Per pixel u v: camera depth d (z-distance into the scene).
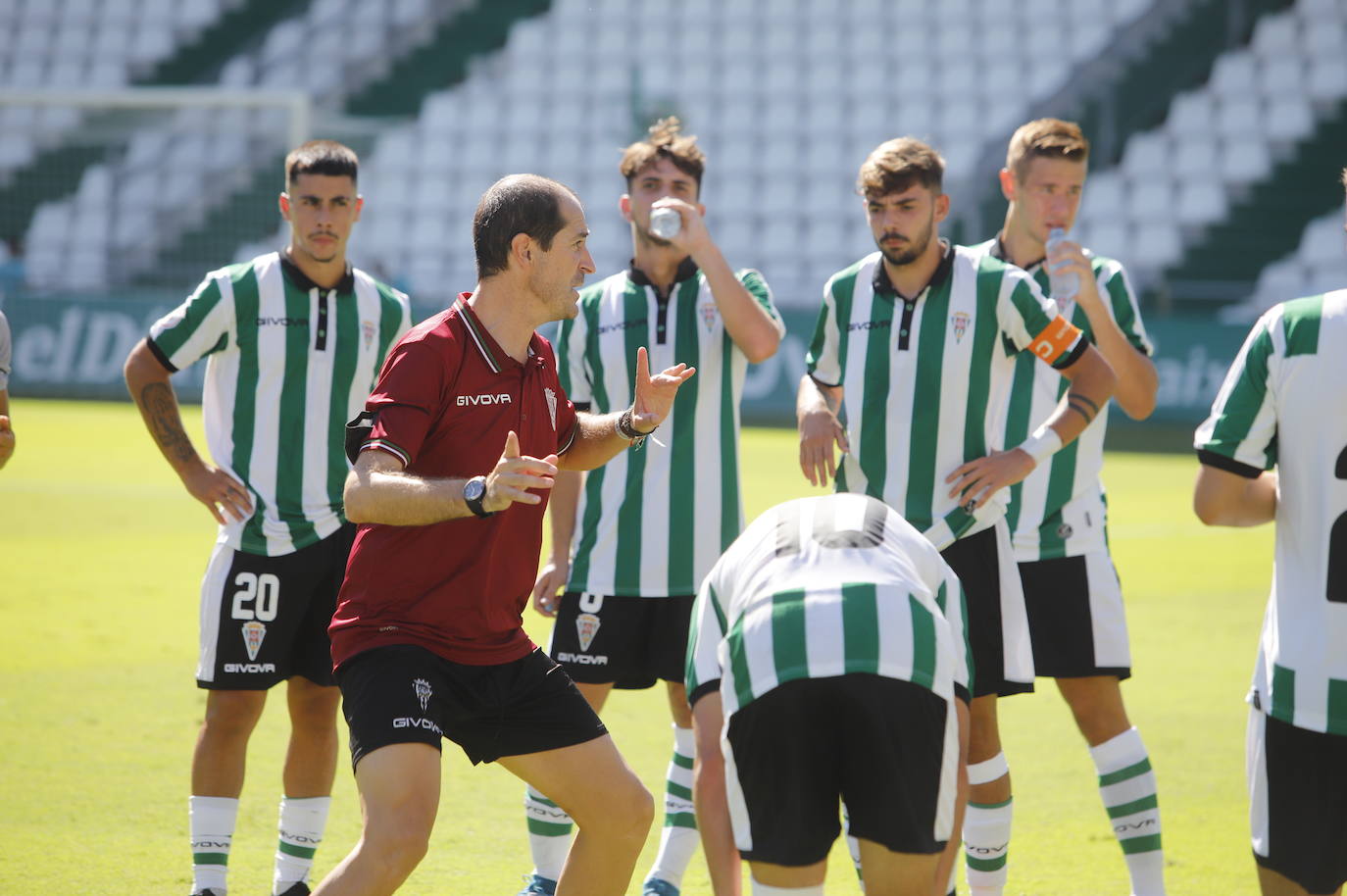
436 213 81.12
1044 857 15.80
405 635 11.09
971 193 73.75
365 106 87.69
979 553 14.11
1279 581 10.44
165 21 91.50
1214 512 10.77
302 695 14.42
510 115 84.44
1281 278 69.69
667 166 15.50
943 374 14.18
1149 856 14.55
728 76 84.56
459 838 16.19
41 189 82.25
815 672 9.00
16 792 17.19
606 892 11.61
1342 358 9.99
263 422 14.70
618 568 15.25
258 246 80.56
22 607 27.94
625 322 15.63
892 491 14.45
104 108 80.50
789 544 9.73
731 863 9.80
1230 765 19.30
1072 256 13.88
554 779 11.44
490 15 89.31
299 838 14.12
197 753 14.05
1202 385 61.59
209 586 14.45
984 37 83.44
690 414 15.36
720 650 9.74
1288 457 10.33
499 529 11.24
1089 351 13.84
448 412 10.99
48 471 46.47
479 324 11.12
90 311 66.69
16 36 92.31
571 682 11.76
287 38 89.88
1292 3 79.50
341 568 14.65
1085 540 15.59
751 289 15.92
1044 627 15.49
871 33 84.94
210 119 81.88
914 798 9.03
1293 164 74.31
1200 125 76.25
